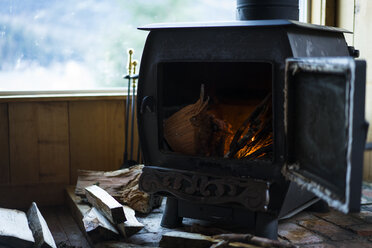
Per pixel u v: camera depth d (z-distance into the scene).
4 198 2.62
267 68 2.25
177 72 2.16
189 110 2.02
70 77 2.90
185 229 2.07
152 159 2.08
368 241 1.94
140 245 1.92
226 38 1.83
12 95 2.65
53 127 2.67
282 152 1.77
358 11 2.80
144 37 3.09
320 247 1.87
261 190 1.77
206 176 1.89
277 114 1.77
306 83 1.60
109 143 2.79
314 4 3.00
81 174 2.49
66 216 2.51
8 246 1.85
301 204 2.04
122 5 3.00
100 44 2.96
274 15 2.09
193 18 3.20
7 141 2.60
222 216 1.96
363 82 1.42
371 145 1.87
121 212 1.96
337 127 1.42
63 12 2.84
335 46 2.11
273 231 1.86
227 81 2.31
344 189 1.37
